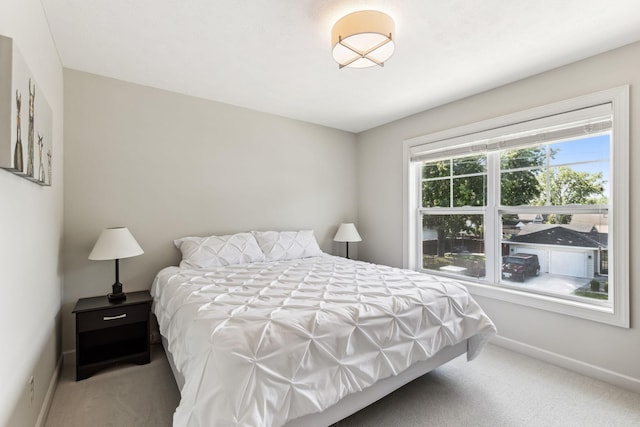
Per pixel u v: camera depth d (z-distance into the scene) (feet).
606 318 7.02
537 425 5.60
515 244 9.05
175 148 9.70
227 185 10.71
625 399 6.40
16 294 4.22
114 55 7.45
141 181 9.14
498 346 9.04
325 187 13.28
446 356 6.68
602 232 7.39
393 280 7.35
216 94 9.87
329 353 4.68
